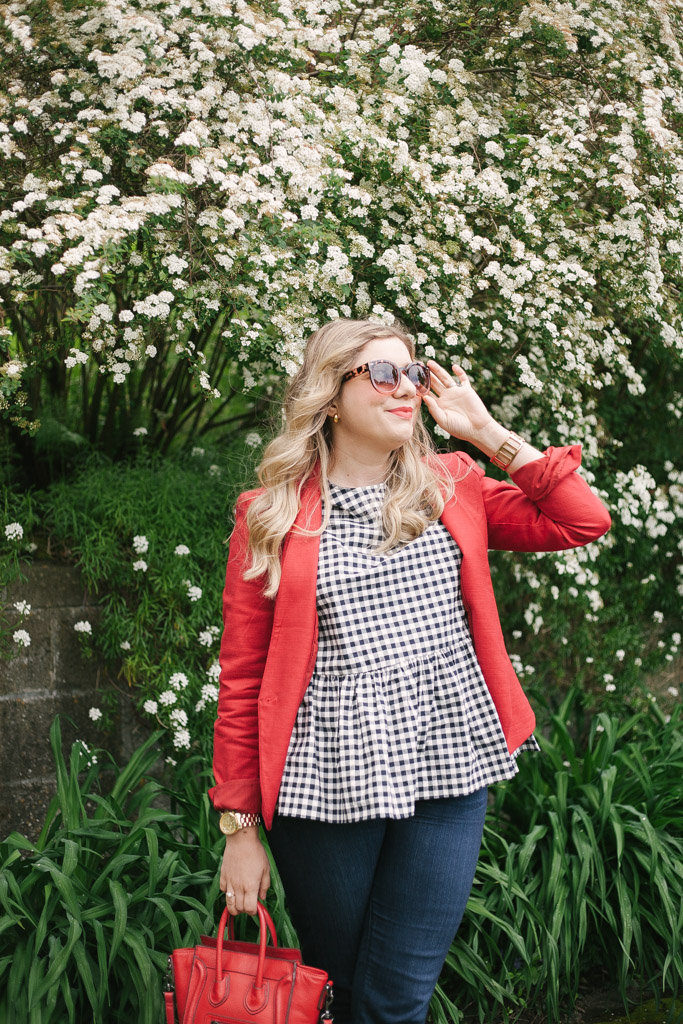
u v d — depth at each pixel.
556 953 2.69
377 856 1.64
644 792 3.14
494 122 3.49
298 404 1.71
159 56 2.97
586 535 1.71
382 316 3.16
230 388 3.76
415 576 1.64
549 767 3.45
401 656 1.60
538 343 3.62
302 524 1.67
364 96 3.34
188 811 2.85
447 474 1.76
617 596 4.34
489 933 2.84
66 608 3.20
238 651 1.69
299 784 1.59
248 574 1.66
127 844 2.48
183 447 3.94
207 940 1.66
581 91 3.66
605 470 4.09
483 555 1.71
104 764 3.16
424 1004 1.64
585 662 4.27
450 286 3.19
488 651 1.67
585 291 3.56
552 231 3.55
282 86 3.09
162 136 3.00
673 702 4.48
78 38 3.08
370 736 1.56
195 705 3.23
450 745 1.61
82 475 3.48
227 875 1.65
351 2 3.57
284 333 2.93
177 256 2.98
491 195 3.22
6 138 2.86
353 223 3.19
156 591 3.24
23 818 3.06
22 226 2.78
